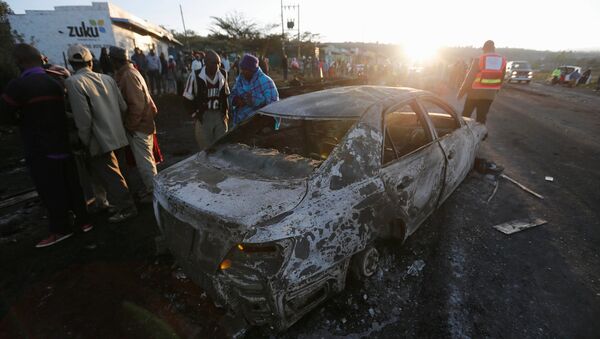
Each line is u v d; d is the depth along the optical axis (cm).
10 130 697
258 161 210
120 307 214
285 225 156
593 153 511
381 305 206
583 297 210
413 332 186
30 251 281
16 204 371
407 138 305
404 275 232
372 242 204
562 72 2172
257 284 156
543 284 222
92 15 1373
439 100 310
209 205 166
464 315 197
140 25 1636
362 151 201
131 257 268
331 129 257
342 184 185
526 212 320
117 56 308
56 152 268
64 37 1375
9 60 950
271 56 3284
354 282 225
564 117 847
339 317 197
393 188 212
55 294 228
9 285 239
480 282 225
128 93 313
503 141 592
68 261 266
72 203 297
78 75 270
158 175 219
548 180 397
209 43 3089
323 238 167
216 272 161
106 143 287
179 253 184
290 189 174
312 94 275
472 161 370
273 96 381
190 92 374
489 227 295
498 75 509
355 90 265
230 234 154
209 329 192
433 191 266
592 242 269
